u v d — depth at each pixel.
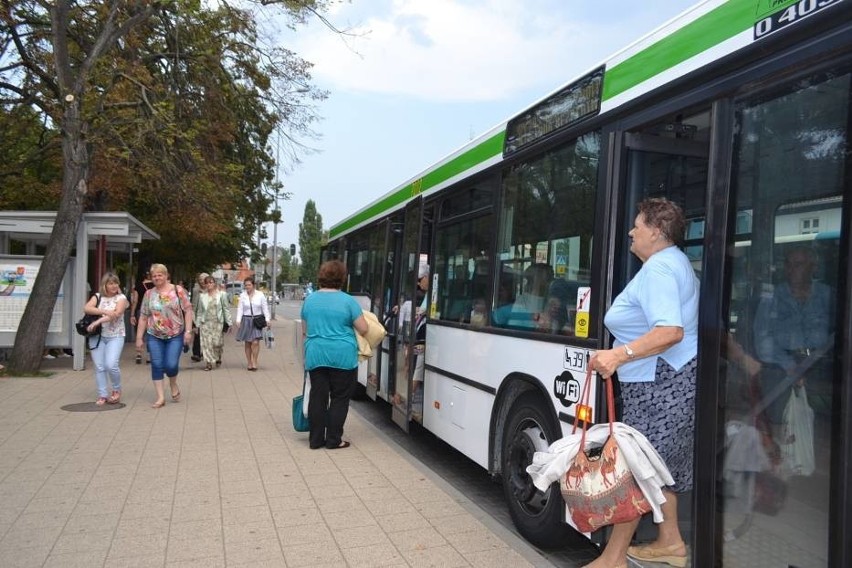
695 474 3.32
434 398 7.14
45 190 19.19
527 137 5.31
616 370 3.75
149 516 5.08
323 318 7.22
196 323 14.63
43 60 15.52
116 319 9.55
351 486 5.88
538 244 5.04
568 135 4.66
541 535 4.70
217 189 17.84
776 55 3.04
